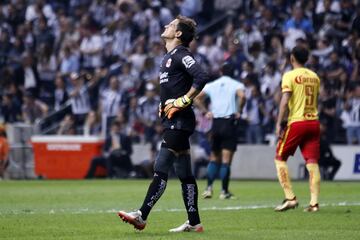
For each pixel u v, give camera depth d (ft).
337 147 230.07
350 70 244.83
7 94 281.33
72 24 320.70
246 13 293.23
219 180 220.23
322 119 232.32
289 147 120.88
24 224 103.55
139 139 251.19
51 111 297.74
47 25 317.42
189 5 313.12
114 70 284.82
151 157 239.91
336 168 228.43
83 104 276.41
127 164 241.96
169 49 92.58
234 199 151.02
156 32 297.74
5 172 248.73
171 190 176.14
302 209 125.59
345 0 261.85
